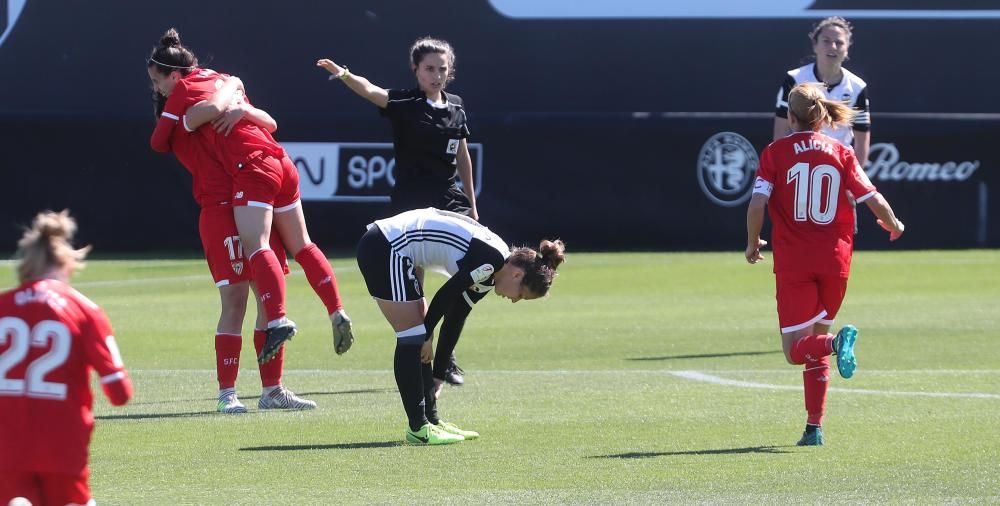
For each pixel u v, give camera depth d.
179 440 24.53
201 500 19.30
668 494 19.52
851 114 24.73
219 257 27.72
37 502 15.02
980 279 56.38
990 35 69.00
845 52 37.38
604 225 67.62
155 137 27.45
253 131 27.20
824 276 23.84
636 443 23.94
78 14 68.88
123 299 51.53
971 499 19.00
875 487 19.88
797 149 23.88
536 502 19.00
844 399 28.84
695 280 56.72
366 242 23.75
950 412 27.05
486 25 69.44
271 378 28.59
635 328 43.44
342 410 28.20
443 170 32.00
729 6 69.19
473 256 23.06
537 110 69.62
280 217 27.55
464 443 24.08
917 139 67.19
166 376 33.88
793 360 23.66
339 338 25.81
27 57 68.94
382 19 69.44
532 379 32.81
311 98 69.50
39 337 14.77
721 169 67.56
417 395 23.97
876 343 38.88
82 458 14.98
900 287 54.09
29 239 15.11
